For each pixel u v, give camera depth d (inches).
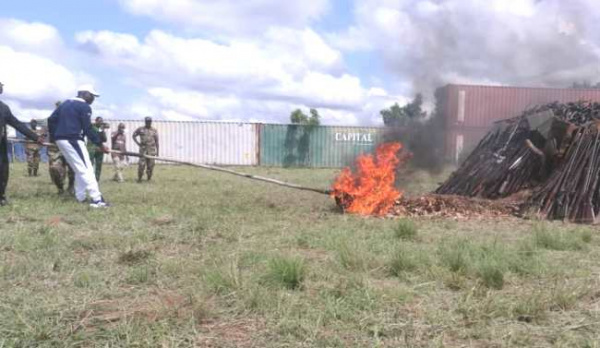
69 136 331.9
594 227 296.7
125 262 188.9
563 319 135.6
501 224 303.0
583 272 183.9
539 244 234.1
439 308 142.6
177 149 1155.3
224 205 357.4
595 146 343.3
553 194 338.3
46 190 439.5
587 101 415.2
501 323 132.4
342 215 324.5
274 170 986.1
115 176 578.2
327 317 132.8
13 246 208.5
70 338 118.6
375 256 198.4
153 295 152.6
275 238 239.5
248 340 120.3
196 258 196.2
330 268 182.4
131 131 1112.8
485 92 812.6
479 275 172.4
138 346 114.7
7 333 120.7
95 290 155.3
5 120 326.0
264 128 1169.4
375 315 135.8
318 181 668.7
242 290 149.9
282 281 160.6
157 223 273.9
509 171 396.2
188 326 126.6
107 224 268.1
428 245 226.8
